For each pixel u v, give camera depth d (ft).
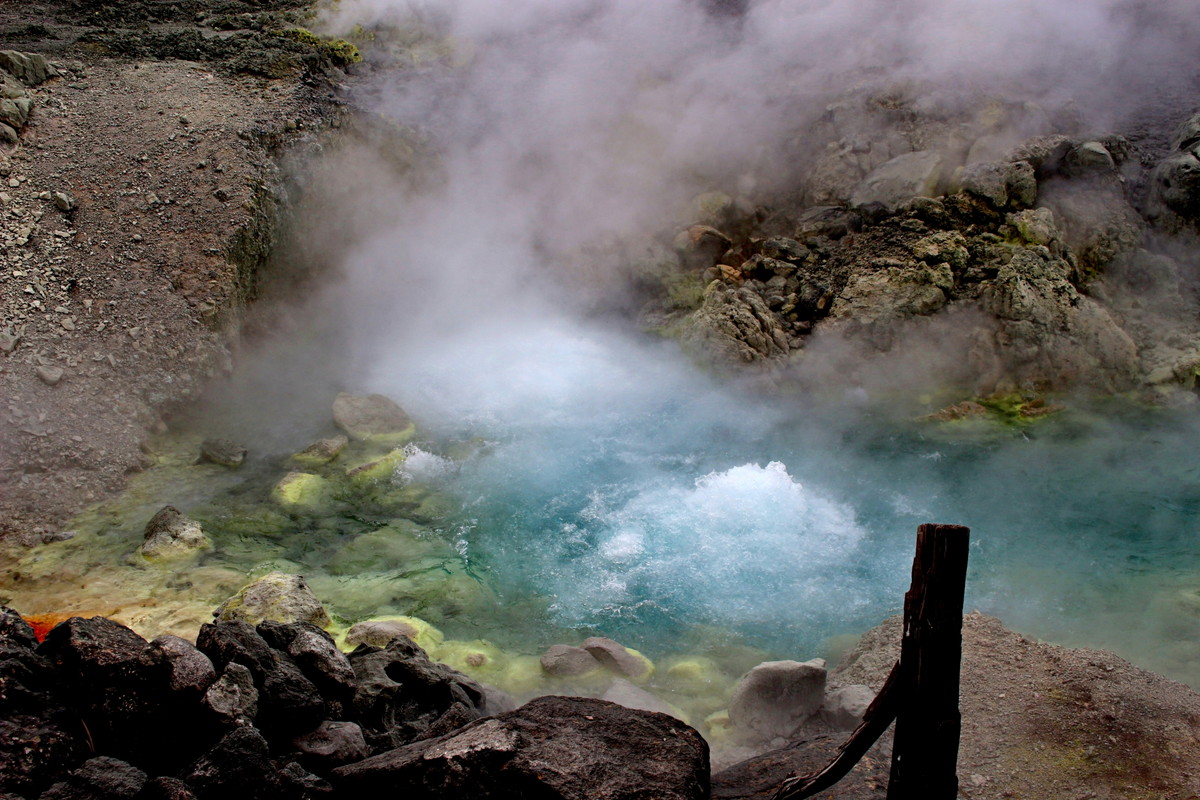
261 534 21.88
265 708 11.21
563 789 9.25
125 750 10.55
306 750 11.07
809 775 9.16
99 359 25.46
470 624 18.71
